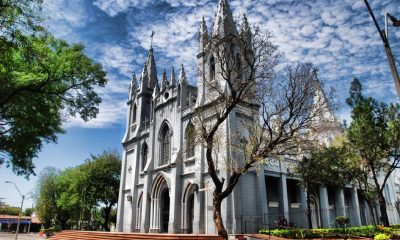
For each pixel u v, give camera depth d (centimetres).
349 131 2786
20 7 1414
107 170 5719
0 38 1451
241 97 2098
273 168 3412
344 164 3042
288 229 2697
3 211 13400
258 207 2947
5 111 2333
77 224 6875
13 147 2473
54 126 2619
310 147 2155
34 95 2245
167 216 3869
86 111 2522
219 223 1684
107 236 2672
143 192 4119
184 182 3466
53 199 7262
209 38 2255
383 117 2691
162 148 4097
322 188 3956
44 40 2072
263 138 2075
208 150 1839
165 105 4188
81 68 2356
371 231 2709
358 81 2791
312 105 2073
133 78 5441
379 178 5400
